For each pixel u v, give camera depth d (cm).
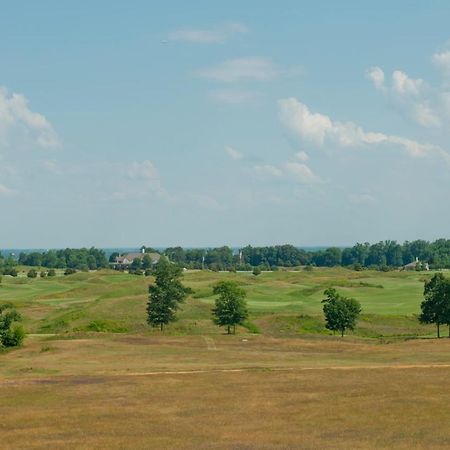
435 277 10406
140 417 4622
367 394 5256
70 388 5653
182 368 6725
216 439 4019
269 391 5453
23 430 4288
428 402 4925
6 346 8800
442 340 8919
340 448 3747
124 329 11825
